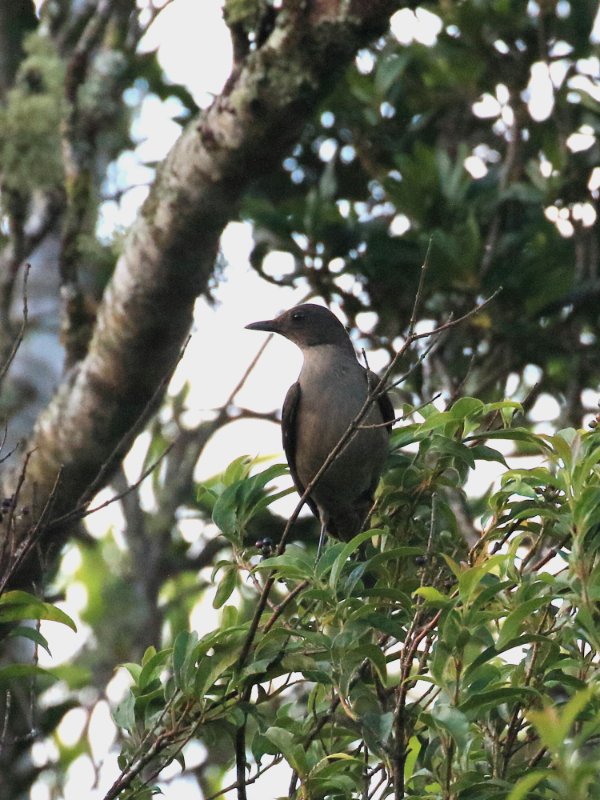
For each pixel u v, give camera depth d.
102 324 11.43
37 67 14.57
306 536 15.07
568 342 14.25
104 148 16.77
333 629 8.01
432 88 15.56
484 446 8.65
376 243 14.11
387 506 9.17
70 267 12.79
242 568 8.73
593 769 5.35
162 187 10.98
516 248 14.04
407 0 10.16
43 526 9.27
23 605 8.37
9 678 8.34
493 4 14.46
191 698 7.75
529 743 7.80
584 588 6.93
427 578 8.33
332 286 14.67
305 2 10.19
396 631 7.50
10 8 16.19
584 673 7.52
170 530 16.44
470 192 14.80
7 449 13.66
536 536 8.96
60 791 13.27
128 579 17.77
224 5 10.58
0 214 14.48
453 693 6.97
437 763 7.38
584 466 7.12
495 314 13.96
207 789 13.88
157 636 16.02
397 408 13.98
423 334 7.95
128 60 15.18
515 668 7.47
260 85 10.39
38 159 14.16
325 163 16.27
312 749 8.17
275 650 7.84
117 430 11.63
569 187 14.53
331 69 10.35
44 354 14.44
